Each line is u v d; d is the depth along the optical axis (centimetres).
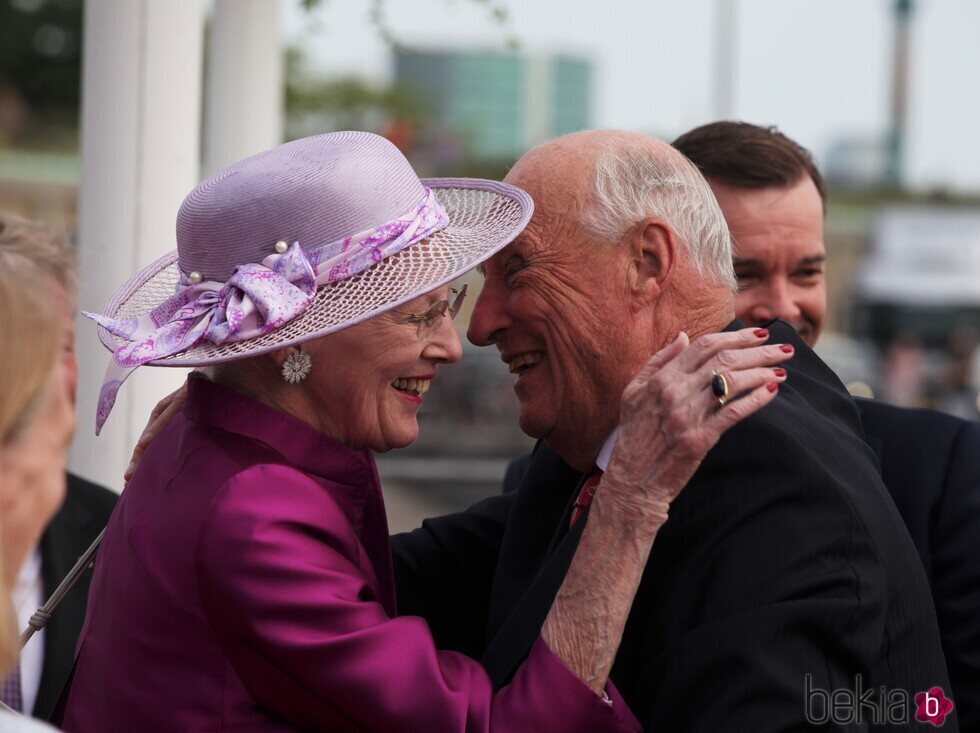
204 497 268
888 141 5066
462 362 1916
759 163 395
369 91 3009
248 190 277
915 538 347
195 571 263
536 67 6512
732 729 256
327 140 289
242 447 275
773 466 277
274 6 485
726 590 271
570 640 260
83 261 431
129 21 423
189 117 434
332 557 266
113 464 430
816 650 262
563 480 339
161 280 332
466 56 6350
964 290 2958
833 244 3366
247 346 269
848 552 271
